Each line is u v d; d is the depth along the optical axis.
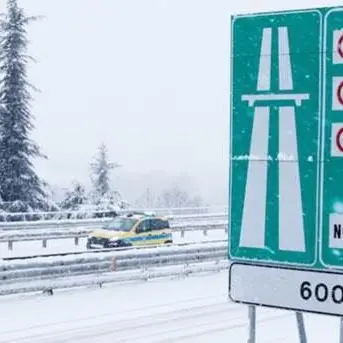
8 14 42.41
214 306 16.12
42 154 42.75
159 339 12.69
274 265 4.53
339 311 4.31
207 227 36.38
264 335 13.17
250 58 4.59
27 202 41.41
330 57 4.34
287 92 4.46
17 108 42.09
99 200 47.53
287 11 4.47
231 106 4.67
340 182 4.30
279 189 4.50
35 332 13.04
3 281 15.74
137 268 19.19
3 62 42.41
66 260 17.14
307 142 4.40
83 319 14.28
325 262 4.36
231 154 4.67
